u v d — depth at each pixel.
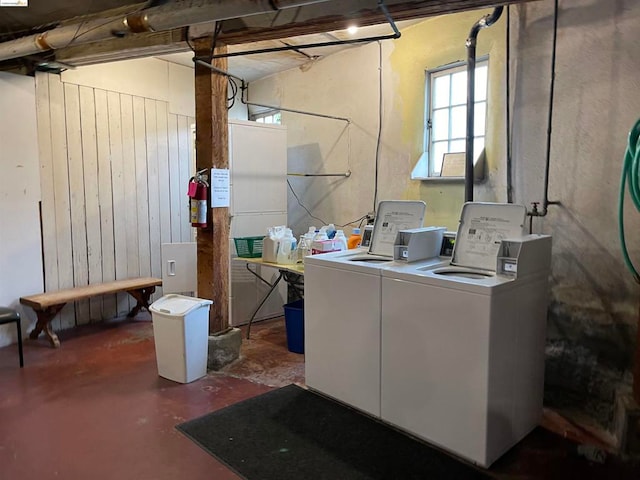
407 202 3.13
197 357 3.21
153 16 2.54
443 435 2.33
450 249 2.88
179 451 2.34
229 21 3.01
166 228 5.02
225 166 3.36
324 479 2.12
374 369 2.62
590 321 2.70
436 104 3.75
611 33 2.53
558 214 2.81
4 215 3.84
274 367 3.45
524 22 2.91
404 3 2.43
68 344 3.94
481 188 3.31
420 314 2.36
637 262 2.49
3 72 3.76
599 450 2.36
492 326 2.11
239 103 5.59
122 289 4.33
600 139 2.60
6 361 3.54
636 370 2.26
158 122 4.86
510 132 3.04
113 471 2.17
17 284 3.94
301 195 5.03
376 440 2.44
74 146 4.24
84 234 4.37
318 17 2.72
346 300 2.73
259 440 2.44
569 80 2.71
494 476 2.15
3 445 2.38
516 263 2.26
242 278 4.39
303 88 4.91
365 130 4.29
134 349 3.83
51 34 2.92
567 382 2.81
